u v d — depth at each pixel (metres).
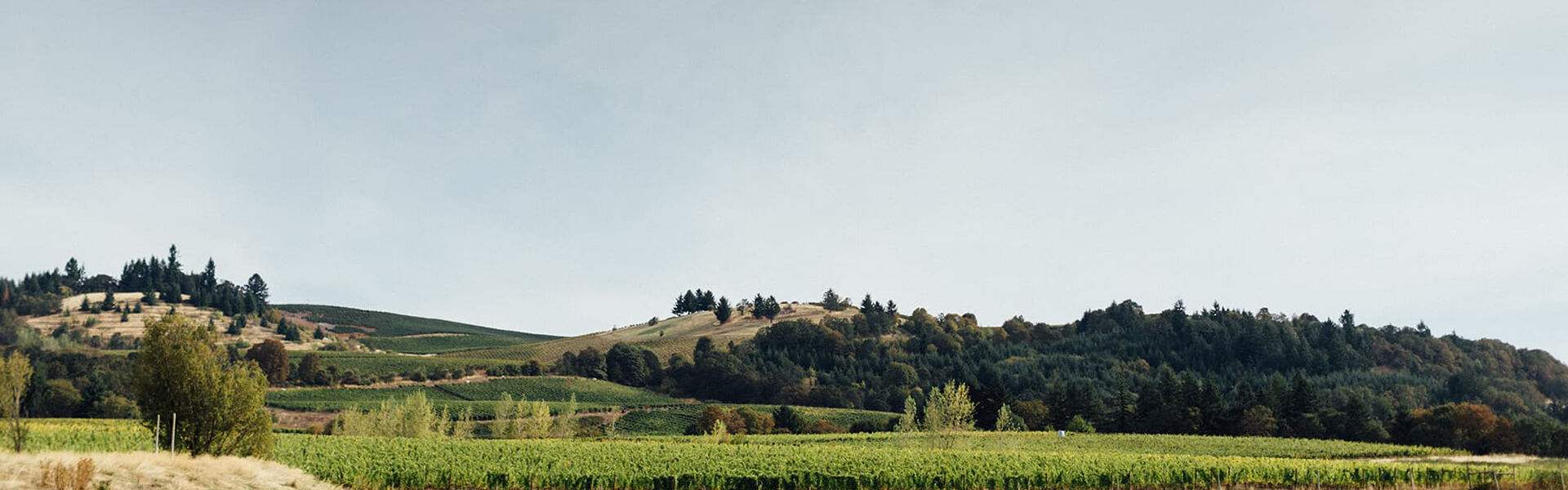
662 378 159.12
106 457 26.58
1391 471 58.41
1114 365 195.00
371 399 126.00
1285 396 118.50
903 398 148.00
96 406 94.94
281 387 131.25
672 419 124.44
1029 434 97.62
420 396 79.25
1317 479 54.97
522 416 87.81
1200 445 87.94
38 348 128.12
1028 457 62.12
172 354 32.72
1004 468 55.47
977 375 167.38
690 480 49.78
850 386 153.62
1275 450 86.12
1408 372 190.62
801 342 191.25
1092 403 123.31
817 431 113.94
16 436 32.84
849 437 89.38
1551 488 52.62
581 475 48.44
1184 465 59.09
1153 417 118.00
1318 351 199.25
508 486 46.84
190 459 29.27
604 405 132.25
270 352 134.50
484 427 104.94
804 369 172.12
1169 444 88.38
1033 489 53.50
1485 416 100.00
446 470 46.47
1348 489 57.16
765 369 157.25
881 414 130.75
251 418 33.81
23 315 175.25
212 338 33.94
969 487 52.19
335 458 48.84
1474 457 86.31
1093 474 54.56
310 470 44.00
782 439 87.38
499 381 146.38
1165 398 123.31
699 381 152.25
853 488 50.97
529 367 158.62
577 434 96.31
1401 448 91.00
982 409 121.88
